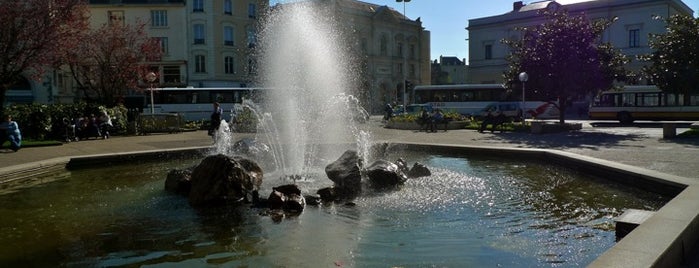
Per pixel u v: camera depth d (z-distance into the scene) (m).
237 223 7.45
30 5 25.17
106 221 7.74
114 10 52.78
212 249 6.26
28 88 47.00
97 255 6.14
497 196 9.09
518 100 39.91
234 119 29.73
